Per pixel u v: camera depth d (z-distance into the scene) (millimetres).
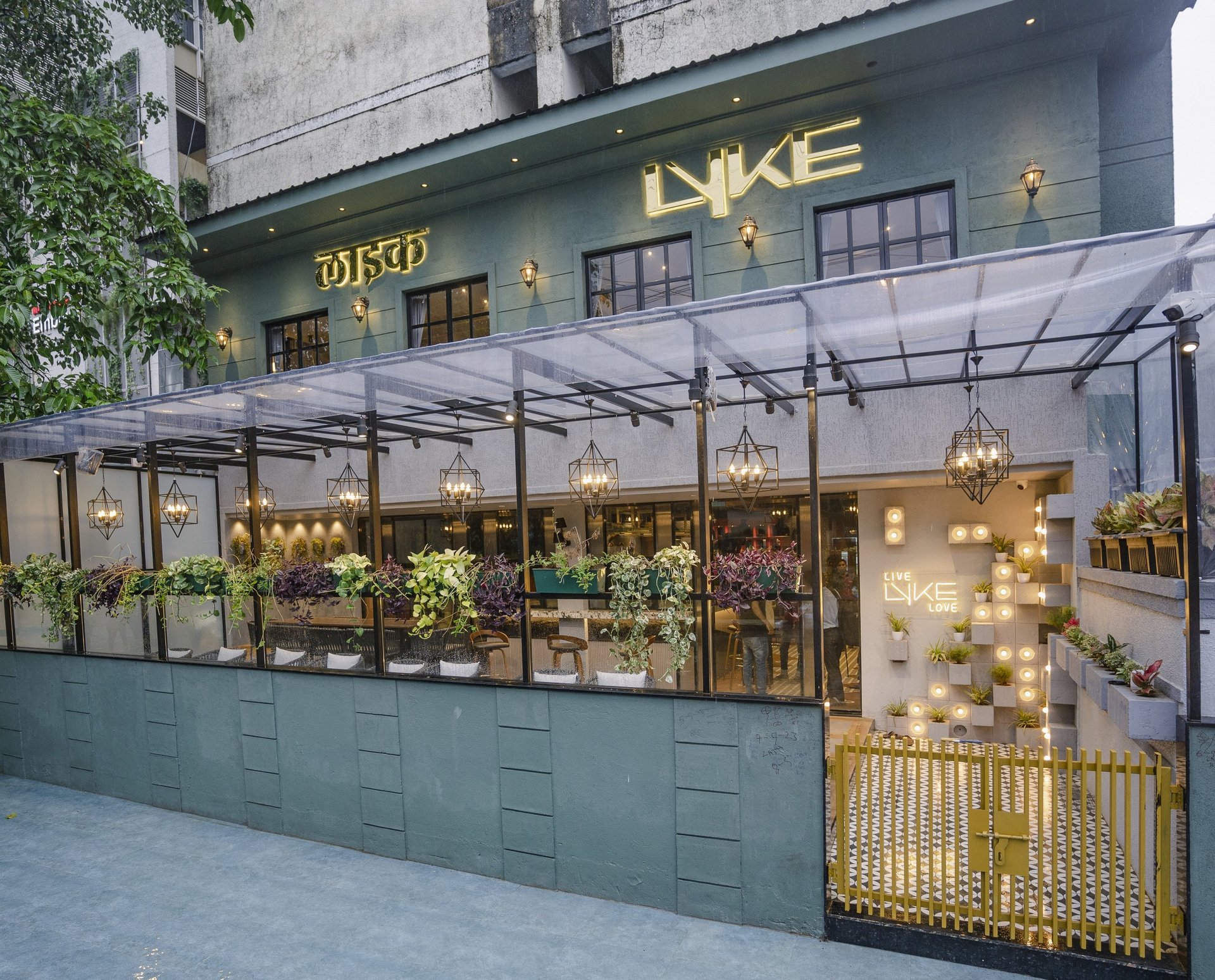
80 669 7605
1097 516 6395
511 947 4512
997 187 7148
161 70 13797
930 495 8594
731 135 8188
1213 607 4301
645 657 5168
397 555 11398
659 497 9031
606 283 9016
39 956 4566
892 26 6734
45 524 10047
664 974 4172
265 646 6496
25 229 8797
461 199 9594
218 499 12031
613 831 5039
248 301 11352
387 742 5855
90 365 12703
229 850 6062
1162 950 3900
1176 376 5641
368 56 11570
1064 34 6684
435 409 7793
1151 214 7242
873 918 4402
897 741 8141
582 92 10711
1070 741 7199
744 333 4922
